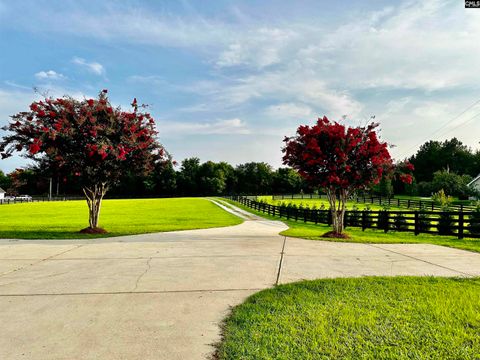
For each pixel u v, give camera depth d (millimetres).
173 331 3953
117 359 3289
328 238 12672
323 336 3752
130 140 13602
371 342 3629
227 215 30406
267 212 32688
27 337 3770
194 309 4688
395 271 6961
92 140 13211
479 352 3410
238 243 11086
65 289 5625
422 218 15062
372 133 12898
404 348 3486
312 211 22688
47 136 12523
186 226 18531
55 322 4207
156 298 5164
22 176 13852
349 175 13219
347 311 4535
